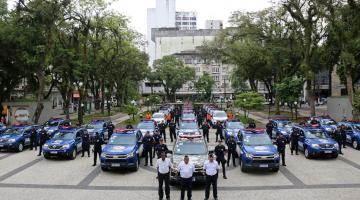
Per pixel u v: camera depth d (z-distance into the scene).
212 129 38.41
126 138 19.92
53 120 31.53
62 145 21.70
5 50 35.88
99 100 71.00
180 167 13.62
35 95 50.31
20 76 41.78
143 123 29.19
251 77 59.19
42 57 35.72
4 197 14.38
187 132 21.14
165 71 87.88
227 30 53.25
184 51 118.38
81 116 41.94
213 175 13.73
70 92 41.53
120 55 53.53
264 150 18.27
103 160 18.42
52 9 35.12
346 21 34.22
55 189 15.56
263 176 17.72
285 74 48.56
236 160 21.72
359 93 32.16
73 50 38.97
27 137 26.09
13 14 36.03
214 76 114.69
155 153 23.25
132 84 74.38
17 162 21.34
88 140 23.14
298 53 44.09
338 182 16.39
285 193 14.73
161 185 13.82
